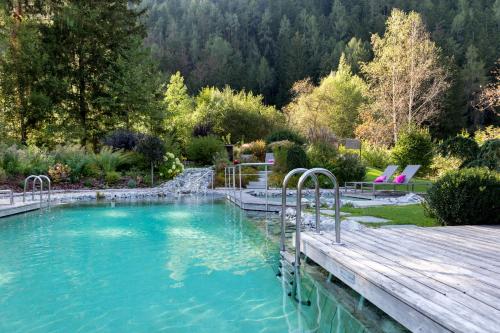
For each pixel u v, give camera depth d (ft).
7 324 9.70
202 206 34.40
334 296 11.33
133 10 75.72
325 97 123.13
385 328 9.01
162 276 13.67
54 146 65.72
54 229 22.84
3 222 25.41
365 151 74.28
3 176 43.83
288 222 24.59
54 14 66.90
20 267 14.79
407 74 93.81
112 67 70.08
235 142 102.17
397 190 42.19
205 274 13.88
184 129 90.74
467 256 11.45
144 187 51.72
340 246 12.84
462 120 118.32
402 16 95.14
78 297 11.62
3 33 58.80
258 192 44.42
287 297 11.55
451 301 7.44
